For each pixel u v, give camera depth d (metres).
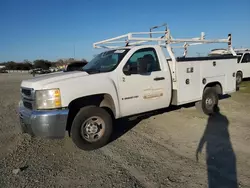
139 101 5.42
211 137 5.18
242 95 10.49
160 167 3.92
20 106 5.02
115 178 3.63
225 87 7.26
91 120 4.79
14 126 6.80
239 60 15.09
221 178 3.48
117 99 5.08
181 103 6.10
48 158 4.48
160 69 5.81
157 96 5.72
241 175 3.54
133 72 5.36
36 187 3.44
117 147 4.90
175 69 5.93
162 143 4.99
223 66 7.12
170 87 5.95
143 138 5.35
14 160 4.41
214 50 14.62
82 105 4.93
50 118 4.27
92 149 4.78
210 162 4.01
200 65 6.46
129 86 5.25
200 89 6.55
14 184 3.54
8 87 20.50
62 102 4.40
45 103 4.34
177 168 3.85
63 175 3.79
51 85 4.36
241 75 15.13
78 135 4.64
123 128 6.14
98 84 4.80
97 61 5.83
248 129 5.62
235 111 7.43
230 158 4.12
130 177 3.64
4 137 5.79
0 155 4.67
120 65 5.19
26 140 5.51
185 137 5.28
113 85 4.99
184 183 3.39
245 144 4.71
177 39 6.29
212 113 6.98
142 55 5.59
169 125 6.19
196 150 4.54
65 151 4.80
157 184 3.40
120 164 4.10
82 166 4.09
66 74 4.86
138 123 6.49
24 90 4.77
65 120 4.38
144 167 3.94
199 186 3.30
